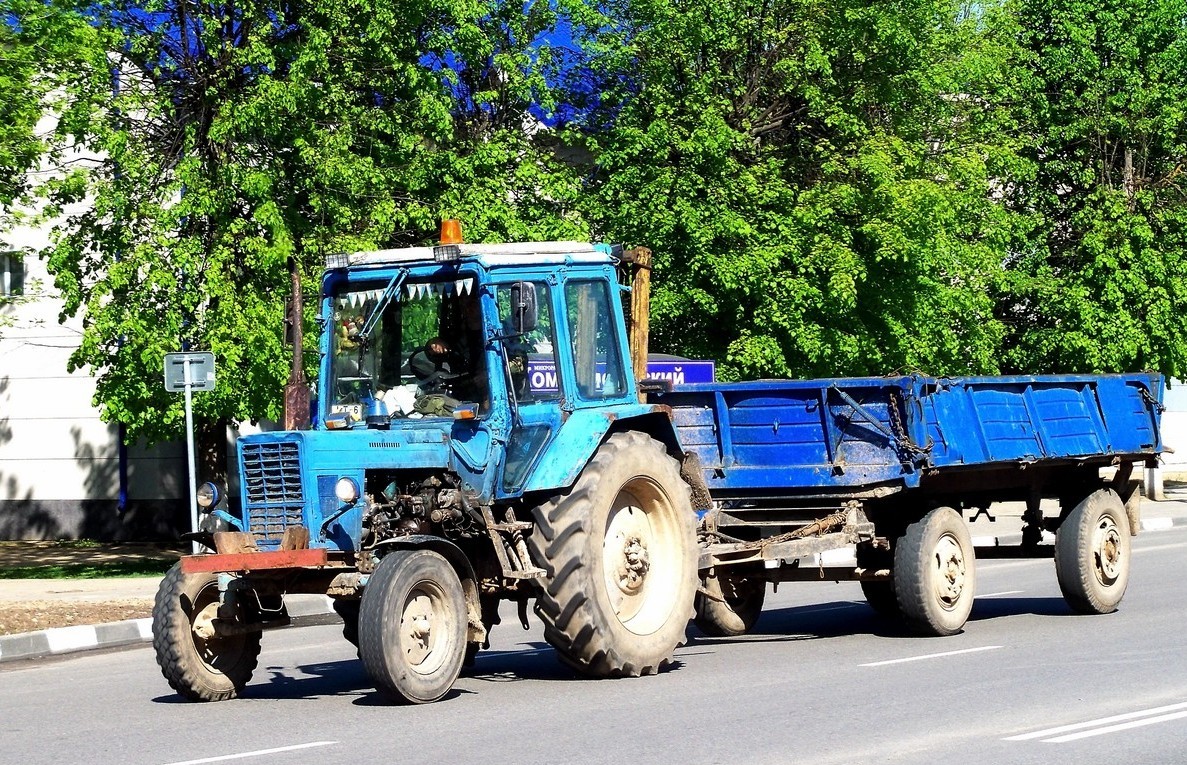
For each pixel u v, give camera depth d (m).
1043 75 31.39
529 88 23.69
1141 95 30.30
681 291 23.80
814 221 23.72
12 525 32.06
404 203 23.09
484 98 23.67
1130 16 30.86
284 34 22.75
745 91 24.98
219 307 21.19
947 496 13.58
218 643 10.65
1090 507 14.54
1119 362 30.64
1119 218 30.39
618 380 11.54
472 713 9.39
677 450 11.80
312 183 22.16
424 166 22.95
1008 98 30.12
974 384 13.31
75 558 27.41
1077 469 15.00
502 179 23.22
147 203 21.59
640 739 8.33
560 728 8.75
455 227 10.93
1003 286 28.92
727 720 8.90
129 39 22.59
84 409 31.70
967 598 13.24
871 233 23.83
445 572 9.95
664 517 11.29
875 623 14.40
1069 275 31.02
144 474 31.44
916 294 25.02
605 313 11.52
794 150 25.97
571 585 10.36
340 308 11.03
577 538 10.39
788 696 9.81
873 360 24.77
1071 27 30.83
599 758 7.80
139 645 15.81
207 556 9.69
